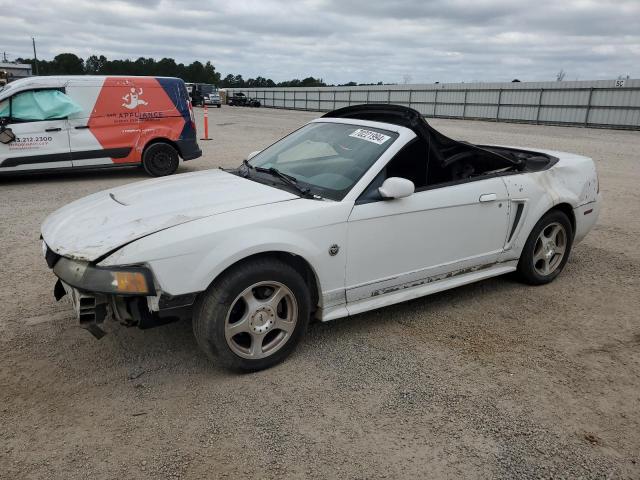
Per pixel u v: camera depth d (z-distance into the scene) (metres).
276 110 51.94
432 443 2.54
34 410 2.75
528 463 2.42
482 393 2.97
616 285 4.69
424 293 3.81
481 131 23.58
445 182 3.92
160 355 3.33
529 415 2.78
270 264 3.02
